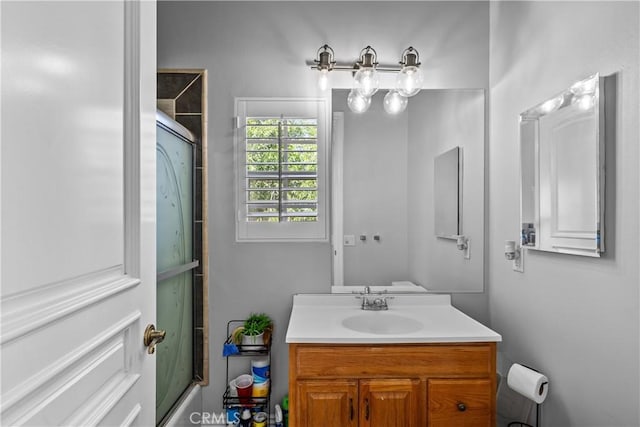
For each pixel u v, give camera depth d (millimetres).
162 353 1585
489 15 2070
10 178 490
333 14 2064
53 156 572
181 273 1829
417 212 2061
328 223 2057
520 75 1758
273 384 2041
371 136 2057
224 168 2041
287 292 2051
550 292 1526
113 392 736
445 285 2068
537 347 1620
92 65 682
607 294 1223
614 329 1194
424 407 1506
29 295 525
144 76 875
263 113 2047
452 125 2070
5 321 477
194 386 1943
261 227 2047
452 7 2078
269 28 2051
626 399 1148
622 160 1166
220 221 2035
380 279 2059
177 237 1761
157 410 1526
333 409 1491
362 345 1508
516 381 1524
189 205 1943
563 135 1399
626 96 1151
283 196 2051
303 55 2057
